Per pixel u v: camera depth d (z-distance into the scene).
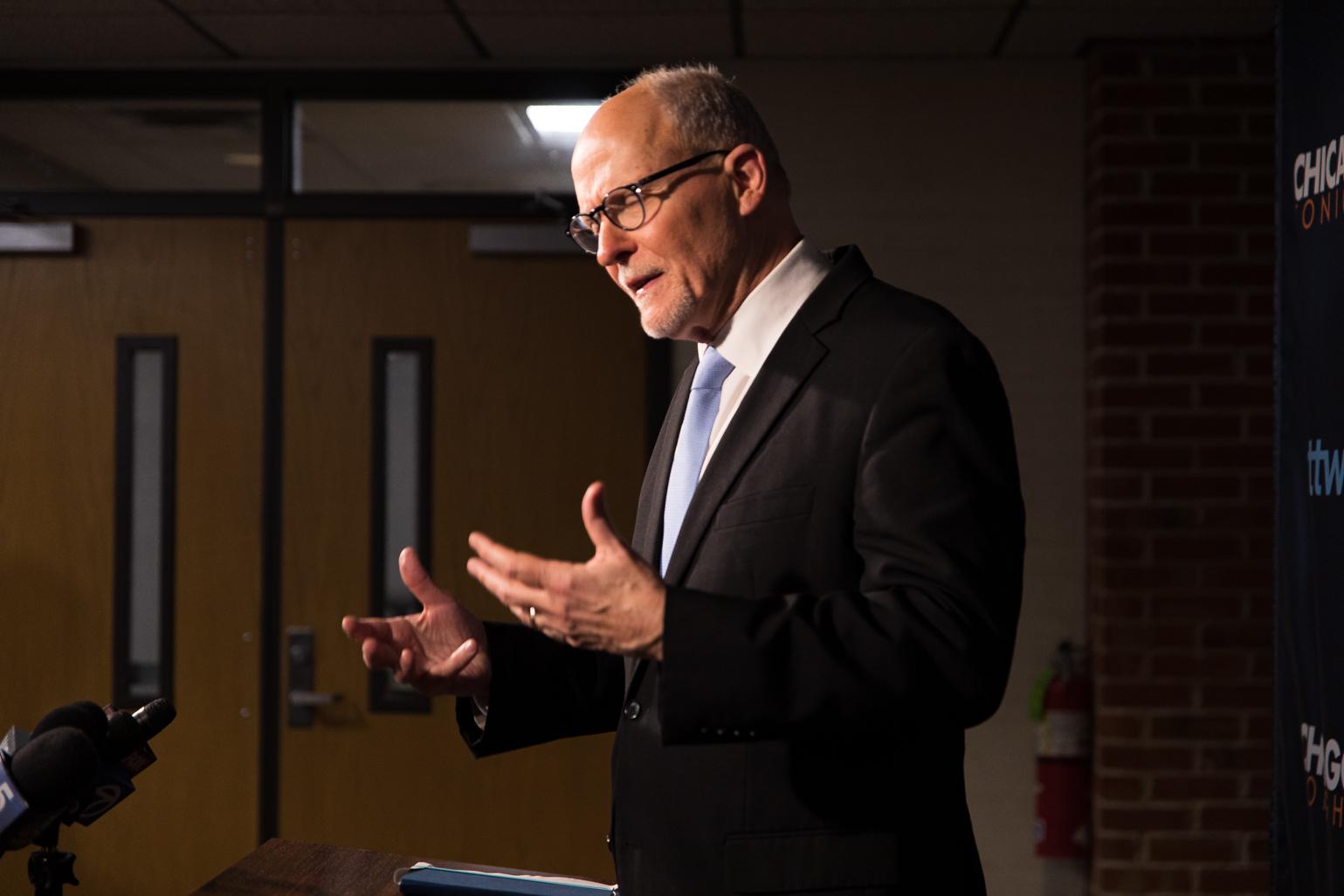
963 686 0.99
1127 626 3.36
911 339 1.13
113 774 1.13
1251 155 3.37
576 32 3.36
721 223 1.21
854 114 3.58
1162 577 3.36
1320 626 1.50
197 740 3.58
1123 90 3.38
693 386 1.33
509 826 3.56
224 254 3.62
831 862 1.09
